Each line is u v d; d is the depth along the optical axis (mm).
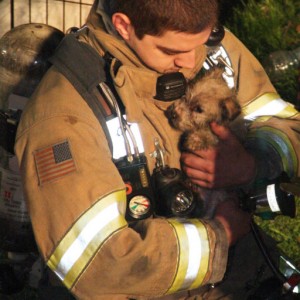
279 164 5188
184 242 4426
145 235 4367
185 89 4824
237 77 5539
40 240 4352
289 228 8016
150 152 4832
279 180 4871
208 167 4945
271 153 5199
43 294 5023
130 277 4328
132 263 4270
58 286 4930
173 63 4629
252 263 5109
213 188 4984
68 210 4281
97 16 4770
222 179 4965
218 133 4996
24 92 5703
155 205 4828
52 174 4328
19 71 5660
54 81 4590
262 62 11562
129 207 4723
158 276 4363
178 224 4512
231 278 5027
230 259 4930
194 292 4941
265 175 5121
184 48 4449
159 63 4574
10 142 5195
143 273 4332
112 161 4609
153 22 4332
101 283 4324
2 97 5777
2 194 5738
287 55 11086
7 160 5617
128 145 4629
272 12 12164
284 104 5691
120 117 4590
